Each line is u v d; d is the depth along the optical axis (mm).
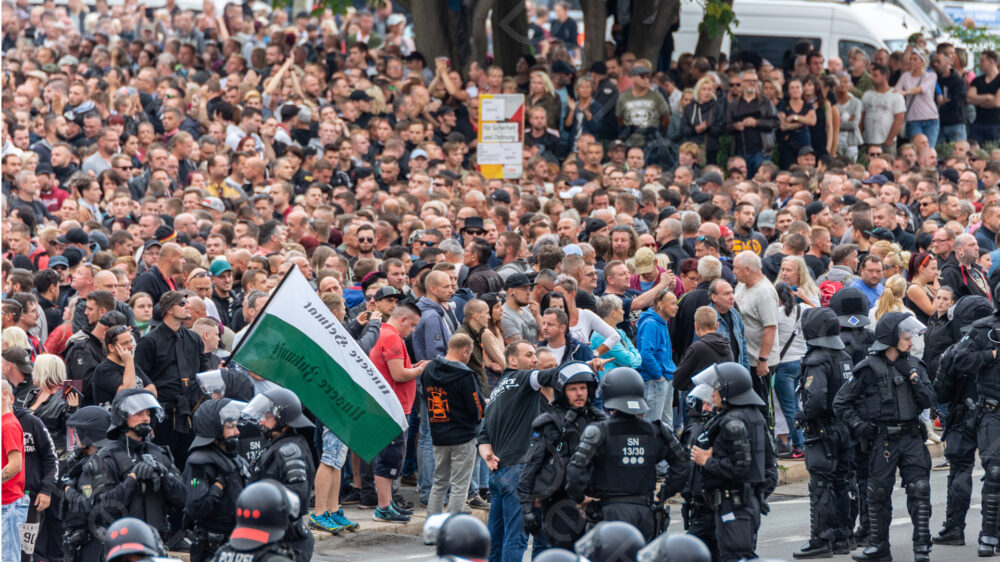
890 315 23125
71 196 36125
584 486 18734
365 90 47438
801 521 26500
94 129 42969
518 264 29953
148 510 19047
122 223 34000
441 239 30828
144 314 25828
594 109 49125
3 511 20344
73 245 30266
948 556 23469
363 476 26672
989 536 23250
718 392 19531
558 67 49781
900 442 23094
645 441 19125
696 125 49250
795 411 30438
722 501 19641
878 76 53000
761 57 57844
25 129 41531
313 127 45594
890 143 53500
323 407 21641
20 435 20656
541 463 19516
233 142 42344
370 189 38625
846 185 41875
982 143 56750
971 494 26375
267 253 30203
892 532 25656
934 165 50062
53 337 25859
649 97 48781
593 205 37312
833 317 24000
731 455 19219
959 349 23641
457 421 24203
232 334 26484
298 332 21422
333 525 24625
